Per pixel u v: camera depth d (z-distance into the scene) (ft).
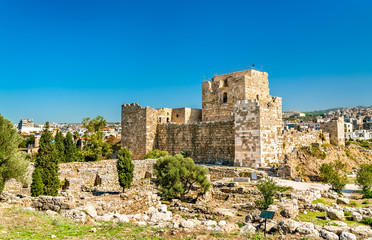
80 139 313.32
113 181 150.00
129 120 215.92
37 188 99.50
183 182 113.19
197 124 188.14
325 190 115.14
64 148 200.03
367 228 59.21
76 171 146.92
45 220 65.62
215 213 82.64
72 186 136.15
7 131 99.50
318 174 152.35
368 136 615.57
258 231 61.41
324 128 248.93
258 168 146.30
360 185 130.93
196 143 188.03
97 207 78.48
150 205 91.97
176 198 113.39
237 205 95.14
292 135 188.65
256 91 195.21
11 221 62.23
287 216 73.92
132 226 65.16
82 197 108.27
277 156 171.01
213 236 56.29
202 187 110.73
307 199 96.94
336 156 199.41
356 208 89.71
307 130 210.38
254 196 105.40
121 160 130.00
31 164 129.49
